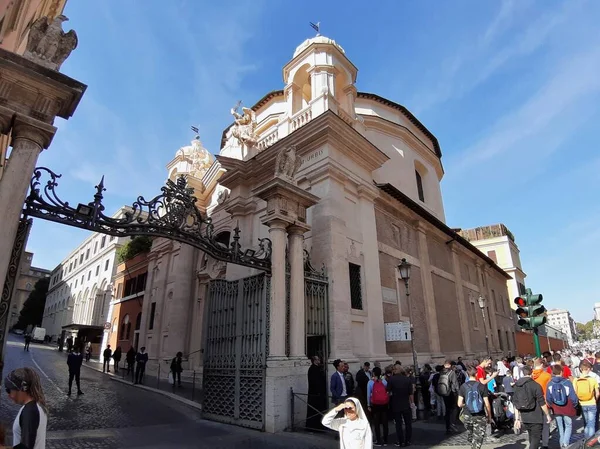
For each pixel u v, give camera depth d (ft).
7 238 15.31
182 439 23.22
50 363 75.15
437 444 24.13
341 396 25.71
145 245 92.32
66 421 27.61
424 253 57.26
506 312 100.63
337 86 51.72
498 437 26.25
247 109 54.29
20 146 16.44
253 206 48.29
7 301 16.33
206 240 25.59
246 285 30.01
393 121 69.15
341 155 42.45
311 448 21.61
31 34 17.71
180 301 64.23
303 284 30.32
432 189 76.95
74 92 17.69
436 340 52.95
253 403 26.96
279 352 27.02
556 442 25.09
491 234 152.15
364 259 41.27
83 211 20.06
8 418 26.66
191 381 55.06
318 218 38.42
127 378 60.64
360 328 37.88
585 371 24.59
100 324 147.13
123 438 23.11
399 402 24.09
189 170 79.82
